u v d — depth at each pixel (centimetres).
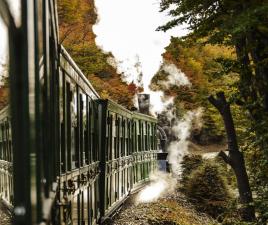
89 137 888
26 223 198
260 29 734
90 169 892
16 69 194
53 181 369
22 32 199
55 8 421
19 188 198
